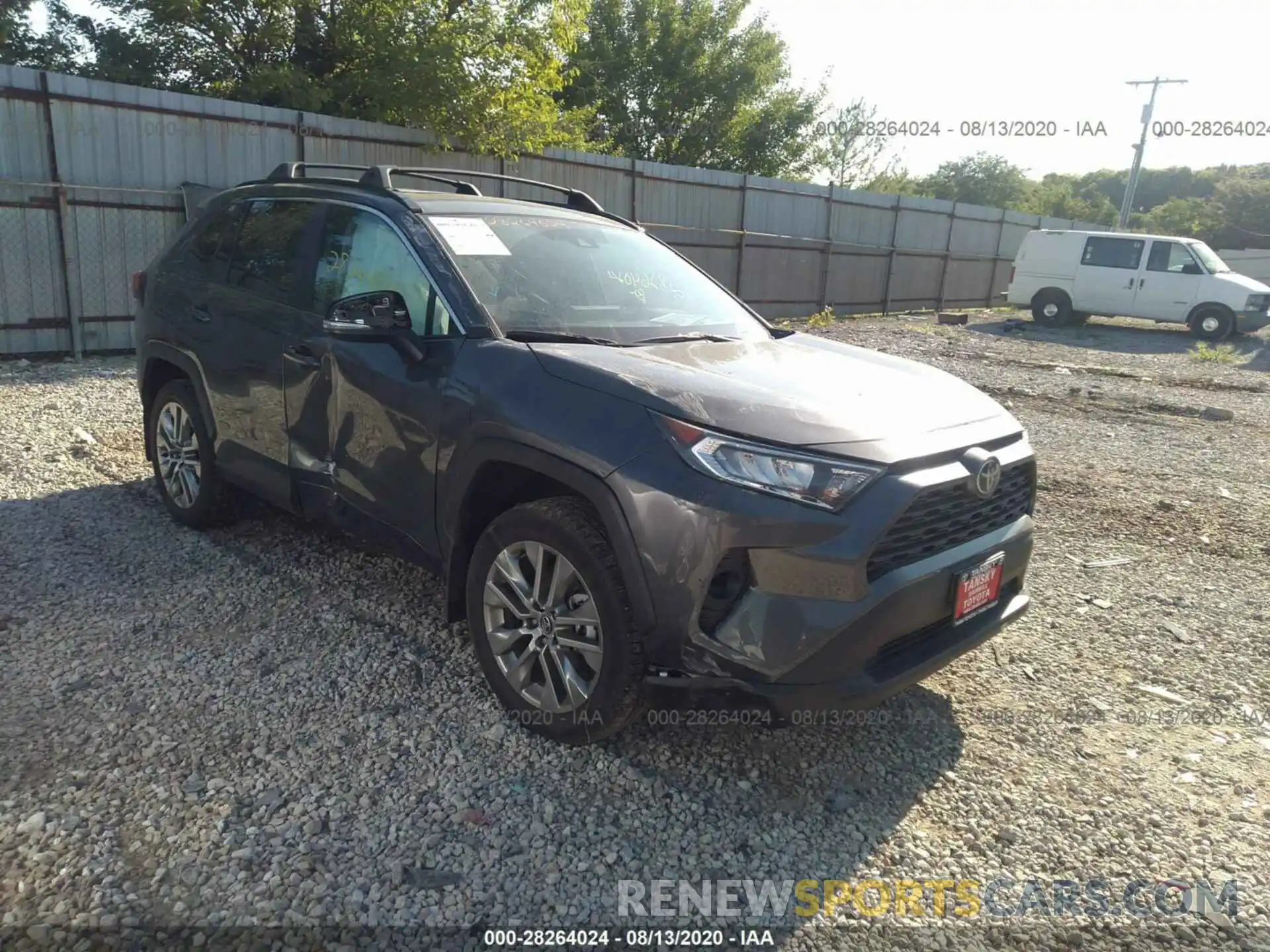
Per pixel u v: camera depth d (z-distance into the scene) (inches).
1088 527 227.9
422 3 517.7
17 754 110.4
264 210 172.1
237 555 174.7
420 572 171.0
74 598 153.1
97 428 261.1
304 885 92.6
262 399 157.6
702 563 100.7
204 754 112.6
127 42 556.7
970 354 561.9
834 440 104.1
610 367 114.7
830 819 108.8
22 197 362.3
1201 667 154.9
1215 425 367.6
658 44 1084.5
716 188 690.8
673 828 105.0
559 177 576.7
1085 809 114.3
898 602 103.3
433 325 132.1
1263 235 2202.3
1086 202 2356.1
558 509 112.3
